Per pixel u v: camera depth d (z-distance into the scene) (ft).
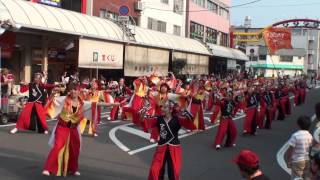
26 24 72.95
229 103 46.73
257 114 57.77
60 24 81.35
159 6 150.20
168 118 28.04
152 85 58.08
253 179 15.29
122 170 34.37
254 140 53.36
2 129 51.72
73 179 31.01
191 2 176.35
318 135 23.88
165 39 124.16
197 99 57.41
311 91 188.85
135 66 108.27
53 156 30.81
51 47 88.07
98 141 47.03
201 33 189.26
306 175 25.26
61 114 31.22
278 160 41.45
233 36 225.56
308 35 376.07
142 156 40.06
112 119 65.77
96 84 55.88
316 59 379.76
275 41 196.44
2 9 71.26
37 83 49.21
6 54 75.41
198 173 34.63
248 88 57.16
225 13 223.10
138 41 106.42
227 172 35.29
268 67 316.60
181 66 133.59
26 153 38.86
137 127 58.65
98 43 93.09
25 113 48.65
